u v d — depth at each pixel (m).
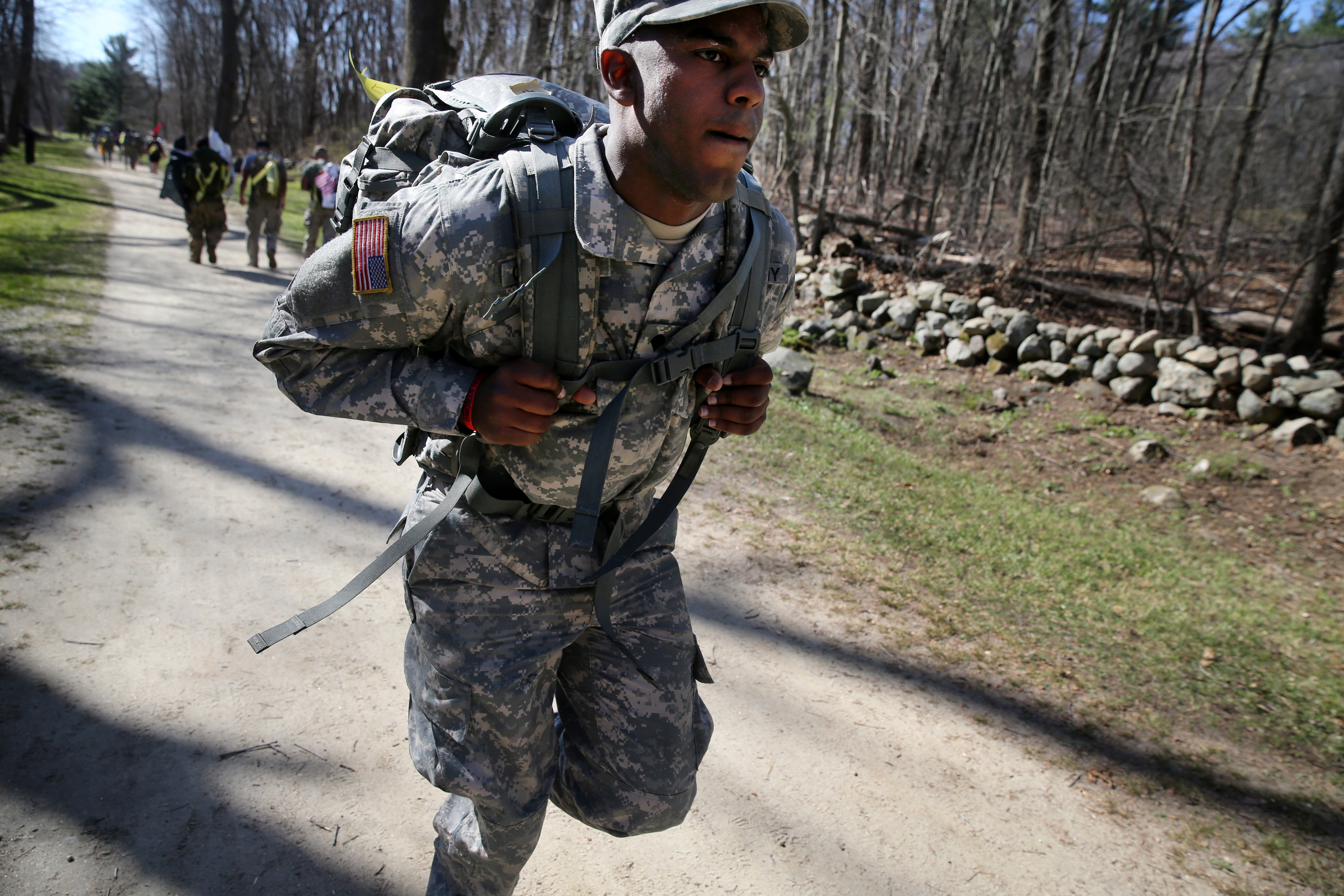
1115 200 10.13
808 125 15.36
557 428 1.31
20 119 33.78
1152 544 5.54
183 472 4.47
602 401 1.29
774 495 5.36
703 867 2.32
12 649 2.83
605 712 1.52
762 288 1.35
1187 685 3.67
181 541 3.76
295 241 14.59
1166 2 18.38
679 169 1.12
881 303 10.54
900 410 8.25
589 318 1.23
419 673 1.49
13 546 3.46
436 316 1.23
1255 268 9.70
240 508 4.17
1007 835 2.64
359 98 43.69
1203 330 9.38
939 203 15.05
